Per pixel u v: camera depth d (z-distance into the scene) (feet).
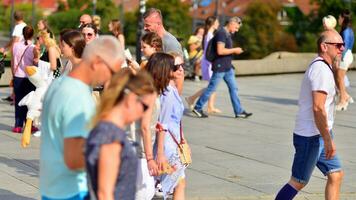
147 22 66.44
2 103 116.67
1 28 430.61
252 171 75.46
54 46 84.74
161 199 61.41
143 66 56.49
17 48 90.94
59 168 37.93
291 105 121.60
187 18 393.09
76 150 37.01
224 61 105.81
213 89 106.32
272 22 362.94
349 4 321.11
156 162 53.52
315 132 55.01
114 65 37.60
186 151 55.77
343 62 114.21
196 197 64.75
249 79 159.22
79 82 37.68
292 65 170.71
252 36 355.56
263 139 92.58
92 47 37.63
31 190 65.26
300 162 55.77
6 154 79.30
